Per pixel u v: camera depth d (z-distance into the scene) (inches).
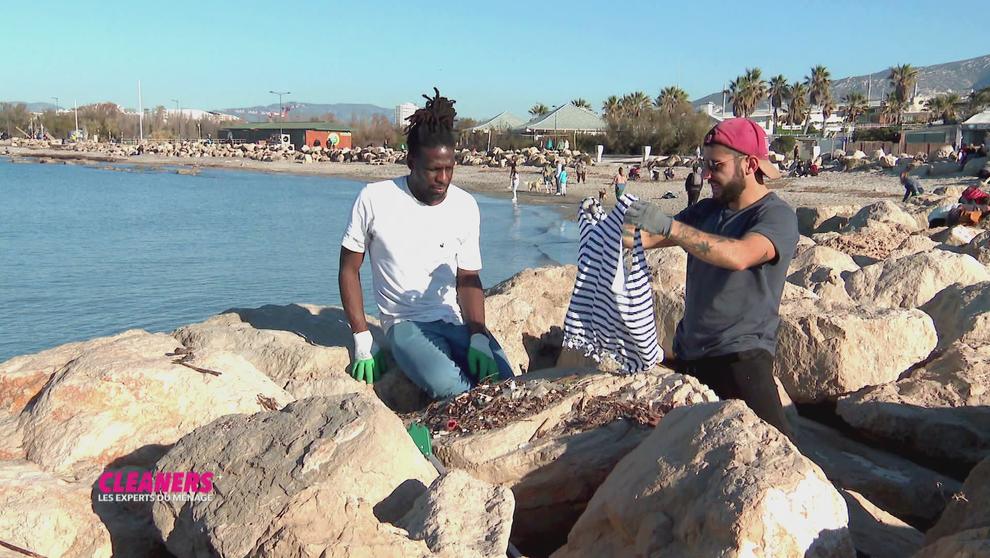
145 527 148.5
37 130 5728.3
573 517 166.7
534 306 275.4
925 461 212.5
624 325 173.0
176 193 1865.2
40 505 143.1
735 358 171.5
